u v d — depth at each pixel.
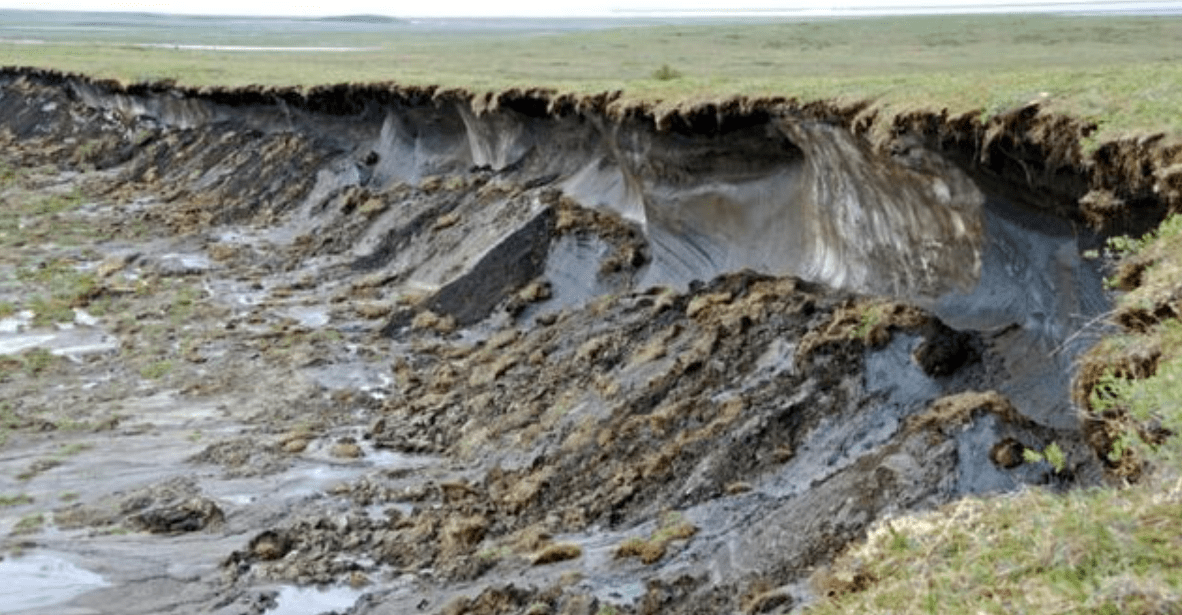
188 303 24.12
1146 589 5.08
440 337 20.88
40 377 20.06
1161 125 10.62
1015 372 11.90
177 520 13.79
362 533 13.12
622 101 20.27
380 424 17.12
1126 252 10.18
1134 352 7.98
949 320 13.32
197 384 19.44
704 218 18.86
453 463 15.55
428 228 25.33
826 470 11.88
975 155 12.91
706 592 9.93
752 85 18.22
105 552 13.01
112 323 23.14
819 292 15.44
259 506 14.19
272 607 11.49
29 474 15.62
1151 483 6.41
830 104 15.64
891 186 14.54
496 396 17.08
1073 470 9.70
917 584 5.98
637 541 11.23
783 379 13.52
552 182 23.66
